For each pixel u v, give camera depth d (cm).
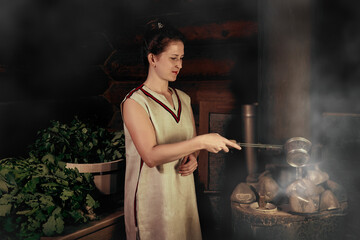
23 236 200
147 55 186
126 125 181
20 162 229
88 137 257
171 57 180
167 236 189
